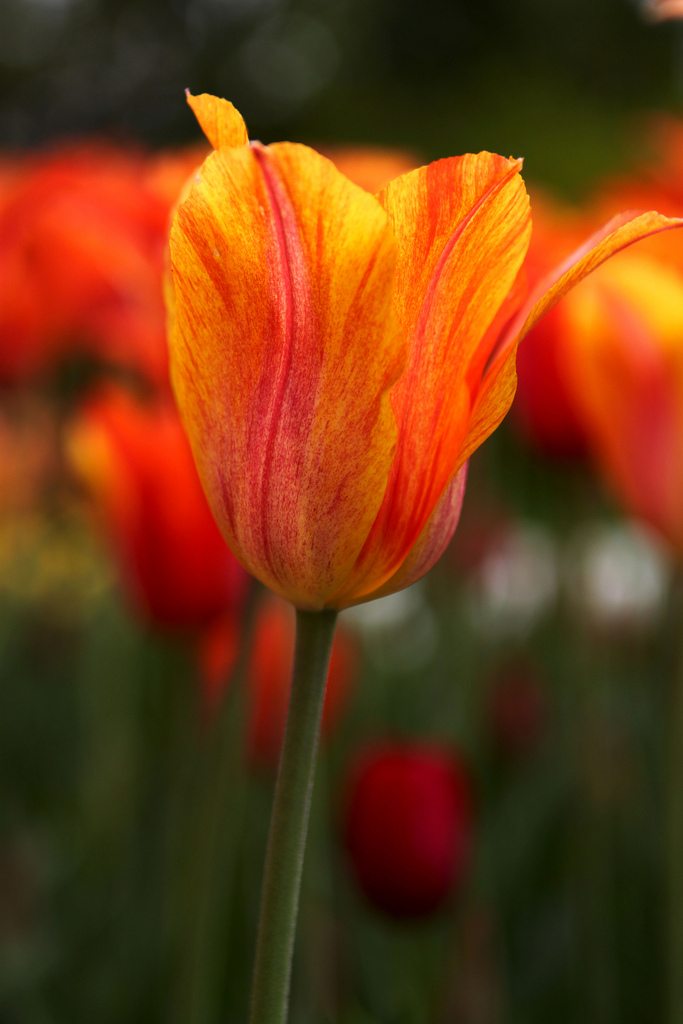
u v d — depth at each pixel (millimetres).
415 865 596
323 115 5617
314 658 375
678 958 625
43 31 6523
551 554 1148
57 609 1284
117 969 800
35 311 788
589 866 762
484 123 4926
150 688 925
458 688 1115
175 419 617
